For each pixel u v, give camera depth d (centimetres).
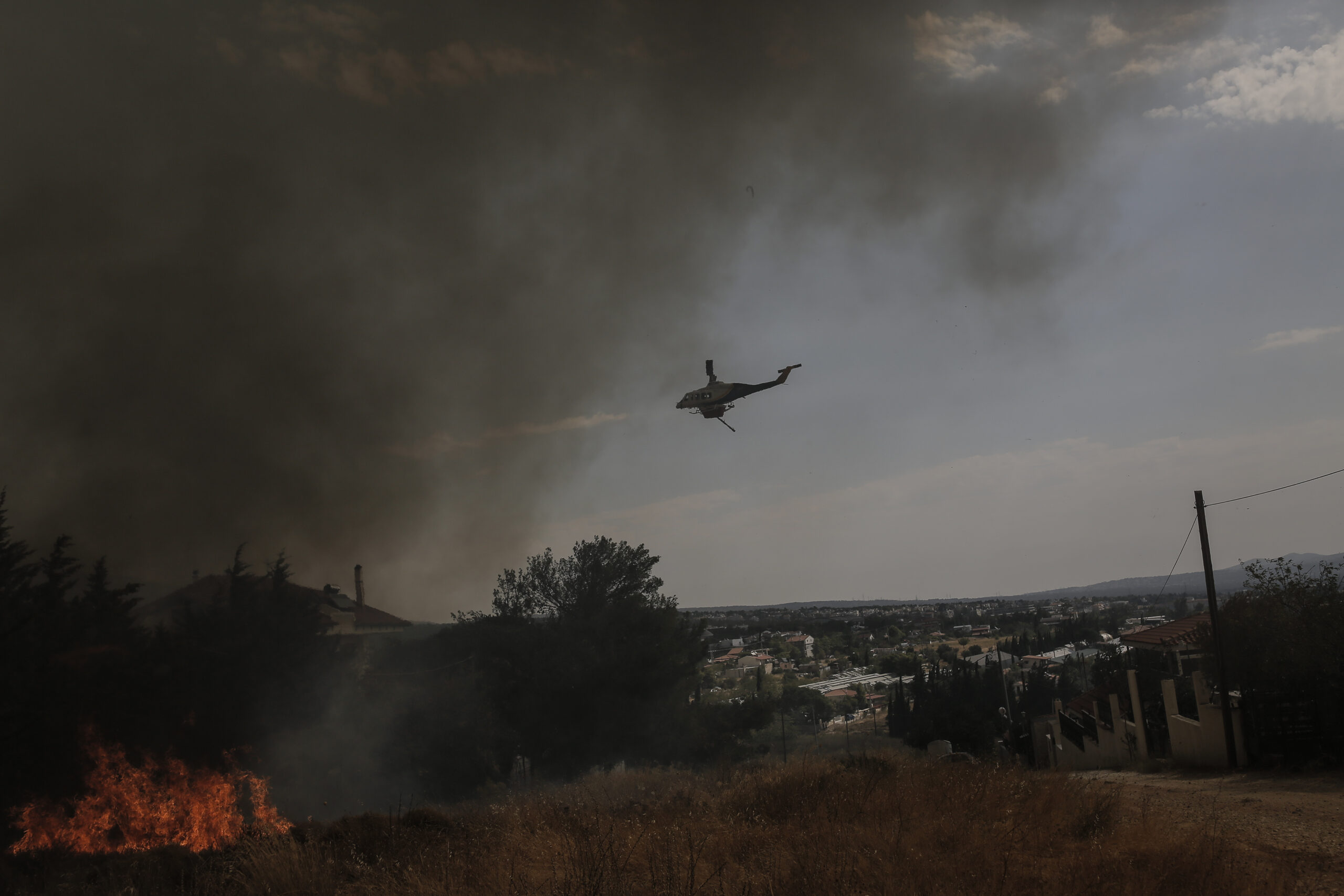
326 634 2423
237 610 2288
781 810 895
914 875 561
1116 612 13038
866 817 792
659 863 614
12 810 1542
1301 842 789
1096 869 570
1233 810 1050
